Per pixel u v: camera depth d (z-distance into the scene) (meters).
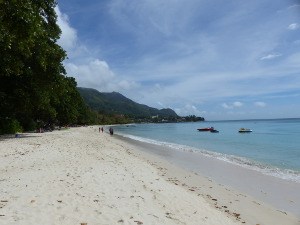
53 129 56.31
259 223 7.12
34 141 23.41
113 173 11.16
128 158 17.86
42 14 24.58
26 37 8.34
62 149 18.42
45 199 6.66
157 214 6.53
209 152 24.72
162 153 23.50
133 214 6.23
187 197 8.81
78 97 71.19
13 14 7.56
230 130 78.88
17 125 37.53
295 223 7.26
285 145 31.73
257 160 19.62
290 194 10.27
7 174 9.52
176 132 73.88
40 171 10.33
